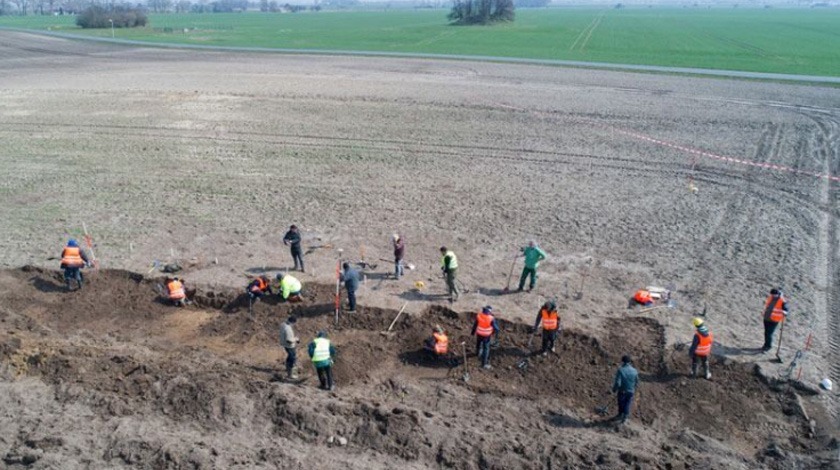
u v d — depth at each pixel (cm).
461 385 1595
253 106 4656
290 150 3603
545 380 1619
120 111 4488
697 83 5669
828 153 3566
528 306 1947
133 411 1455
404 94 5091
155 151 3569
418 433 1380
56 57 7488
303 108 4600
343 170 3266
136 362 1606
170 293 1930
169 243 2380
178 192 2931
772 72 6306
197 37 10619
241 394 1492
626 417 1452
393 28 13288
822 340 1777
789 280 2125
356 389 1573
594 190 2989
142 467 1290
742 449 1394
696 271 2189
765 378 1595
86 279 2083
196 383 1514
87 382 1545
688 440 1400
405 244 2395
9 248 2319
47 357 1625
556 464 1314
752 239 2456
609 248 2370
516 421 1472
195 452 1312
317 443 1374
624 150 3625
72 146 3659
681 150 3622
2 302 1945
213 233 2478
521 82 5712
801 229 2555
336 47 8881
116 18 12350
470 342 1767
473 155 3525
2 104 4691
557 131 4019
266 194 2914
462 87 5419
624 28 13200
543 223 2606
